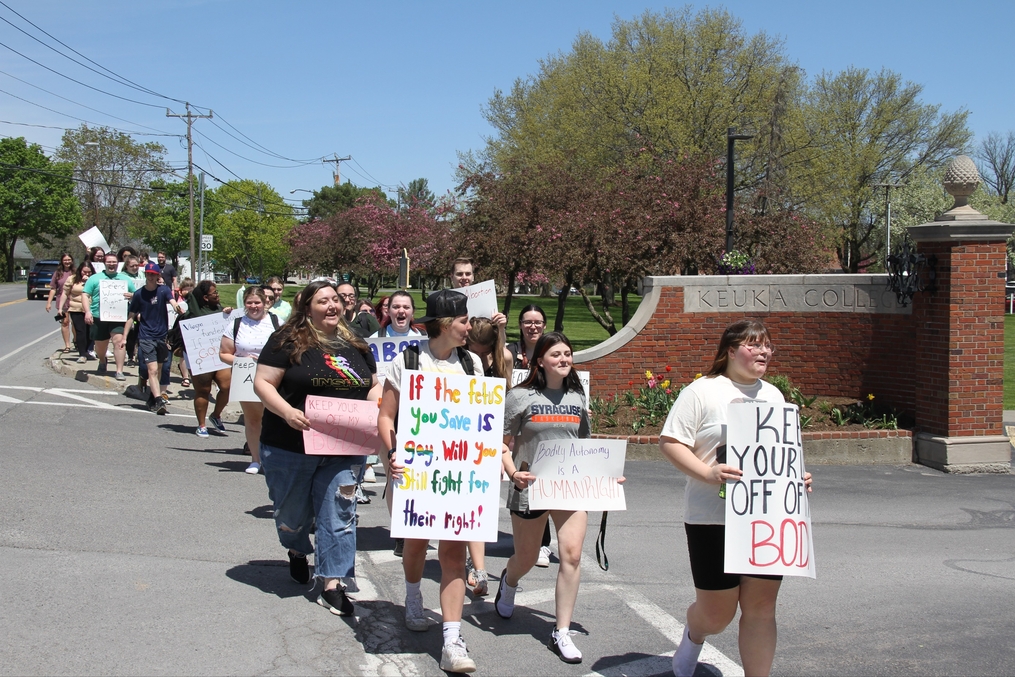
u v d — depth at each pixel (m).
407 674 4.56
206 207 83.94
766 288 13.59
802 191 36.62
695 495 4.28
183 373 14.74
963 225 11.36
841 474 11.19
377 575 6.27
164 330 12.56
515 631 5.30
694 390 4.34
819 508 9.29
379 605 5.59
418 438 4.65
